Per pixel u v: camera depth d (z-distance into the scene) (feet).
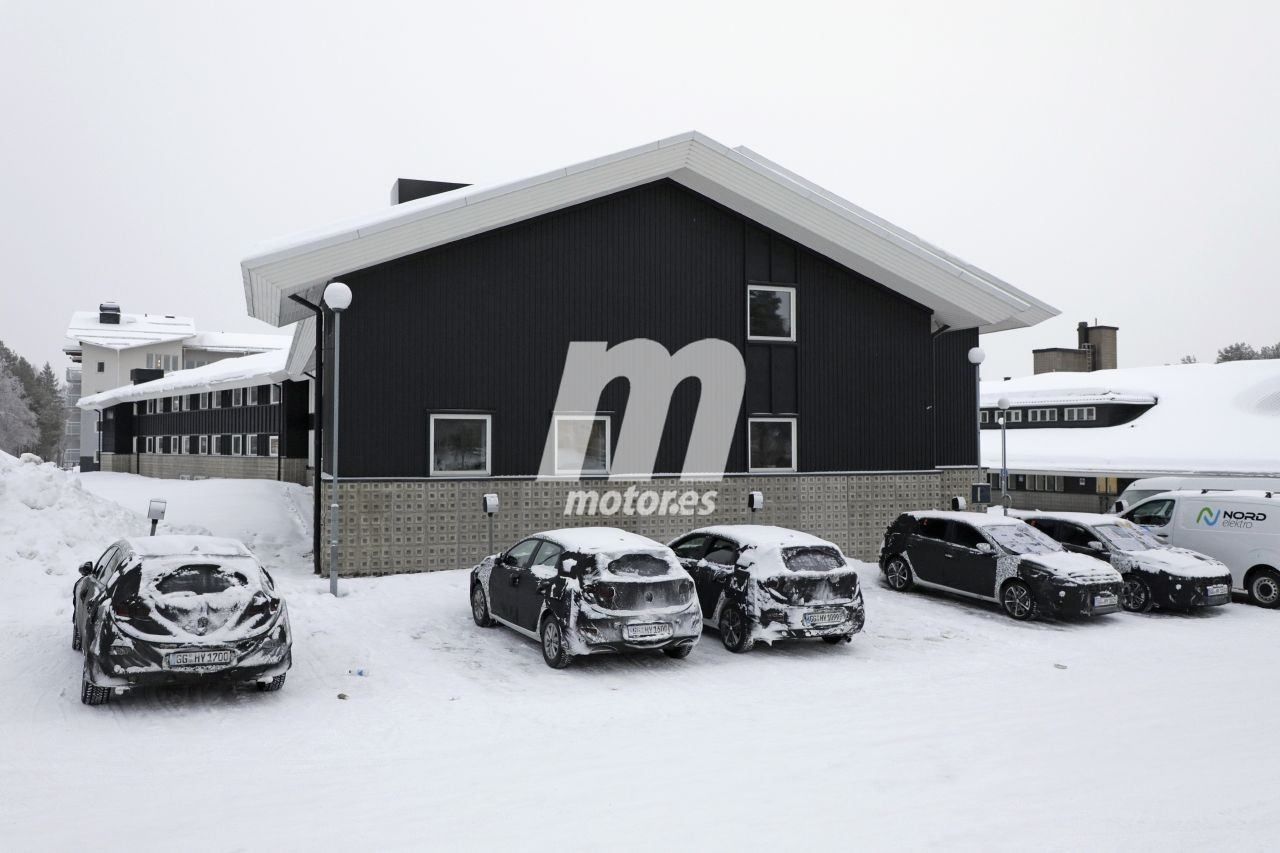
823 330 62.85
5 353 352.08
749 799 20.51
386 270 51.75
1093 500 133.59
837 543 62.39
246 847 17.35
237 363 136.26
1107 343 187.42
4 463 55.36
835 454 62.85
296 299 51.52
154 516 45.73
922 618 44.50
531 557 36.60
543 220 55.57
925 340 65.51
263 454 113.80
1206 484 71.77
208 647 26.89
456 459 53.52
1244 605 51.21
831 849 17.74
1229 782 21.95
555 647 33.35
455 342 53.26
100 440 173.47
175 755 23.13
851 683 32.42
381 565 51.21
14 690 28.66
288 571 54.49
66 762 22.36
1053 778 22.16
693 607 34.12
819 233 59.47
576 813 19.49
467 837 18.06
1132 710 28.86
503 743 24.79
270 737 24.89
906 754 24.04
